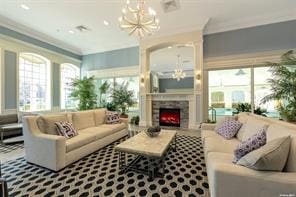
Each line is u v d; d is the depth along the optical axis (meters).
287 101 4.02
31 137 2.84
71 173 2.53
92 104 7.12
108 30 5.84
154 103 6.41
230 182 1.44
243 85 5.60
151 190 2.10
